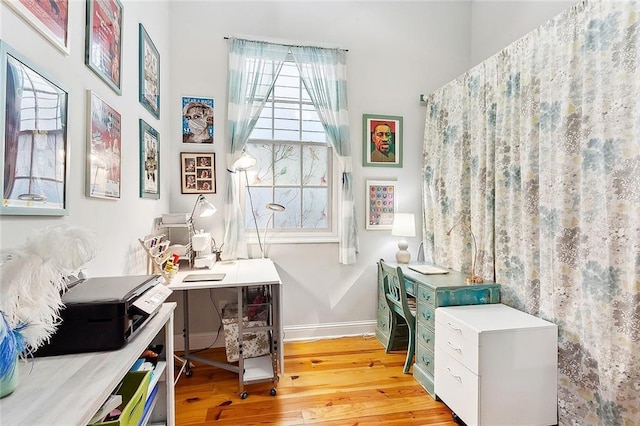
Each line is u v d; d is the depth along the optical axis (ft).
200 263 7.73
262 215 9.53
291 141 9.67
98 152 4.55
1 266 2.29
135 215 6.15
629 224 4.75
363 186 9.95
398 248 10.12
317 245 9.64
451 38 10.43
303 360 8.23
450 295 6.77
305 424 5.82
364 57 9.91
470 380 5.48
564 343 5.62
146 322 3.51
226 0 9.07
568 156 5.61
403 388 7.00
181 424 5.78
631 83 4.74
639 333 4.62
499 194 7.10
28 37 3.12
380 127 10.02
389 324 8.92
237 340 7.42
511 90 6.85
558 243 5.70
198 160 8.91
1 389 2.08
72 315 2.82
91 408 2.04
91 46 4.33
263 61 9.16
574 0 7.18
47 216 3.40
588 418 5.24
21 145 2.94
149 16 7.06
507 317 6.02
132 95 6.01
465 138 8.35
